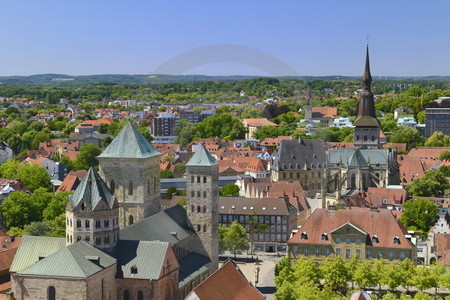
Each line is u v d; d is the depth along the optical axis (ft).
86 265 473.67
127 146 631.56
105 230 514.68
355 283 632.38
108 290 492.54
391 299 515.91
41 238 553.23
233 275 483.92
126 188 632.38
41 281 467.52
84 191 515.91
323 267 613.52
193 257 632.79
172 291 529.86
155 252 513.86
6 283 572.92
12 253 607.37
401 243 655.76
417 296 516.32
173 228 619.67
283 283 555.28
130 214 634.43
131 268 504.84
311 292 513.04
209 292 442.09
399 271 601.62
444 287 609.01
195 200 643.86
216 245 655.76
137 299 502.79
